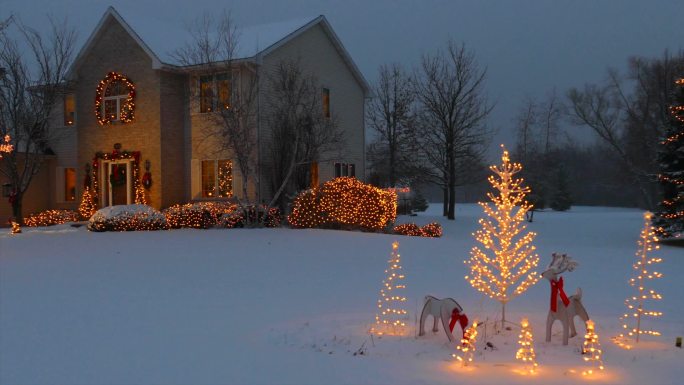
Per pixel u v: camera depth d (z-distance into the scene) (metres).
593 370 5.69
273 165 24.28
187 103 24.44
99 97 25.48
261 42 24.61
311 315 8.27
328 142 25.84
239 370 5.75
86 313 8.39
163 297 9.62
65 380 5.48
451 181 36.31
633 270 13.34
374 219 21.83
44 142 25.44
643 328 7.48
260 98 23.80
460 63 37.41
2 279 11.31
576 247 19.23
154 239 17.64
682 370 5.72
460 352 6.41
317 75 27.53
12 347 6.62
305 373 5.66
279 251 15.25
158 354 6.32
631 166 54.47
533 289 10.78
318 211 21.52
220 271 12.33
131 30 24.56
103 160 25.44
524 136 65.94
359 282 11.17
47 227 23.48
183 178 25.05
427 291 10.30
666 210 22.12
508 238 7.46
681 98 22.44
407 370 5.73
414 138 41.12
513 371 5.70
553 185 61.78
